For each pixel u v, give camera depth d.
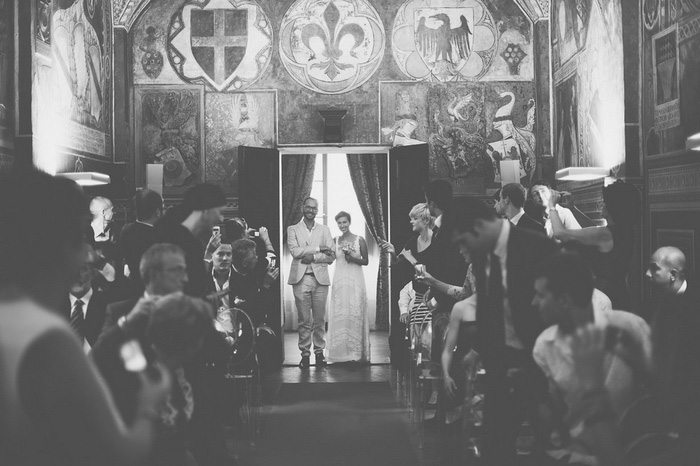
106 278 6.95
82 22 11.23
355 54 13.23
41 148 9.45
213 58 13.15
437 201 7.61
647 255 9.72
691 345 3.50
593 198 11.09
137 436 2.03
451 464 6.67
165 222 5.42
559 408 3.81
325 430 8.07
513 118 13.12
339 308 12.52
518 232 4.59
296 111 13.19
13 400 1.80
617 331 3.68
